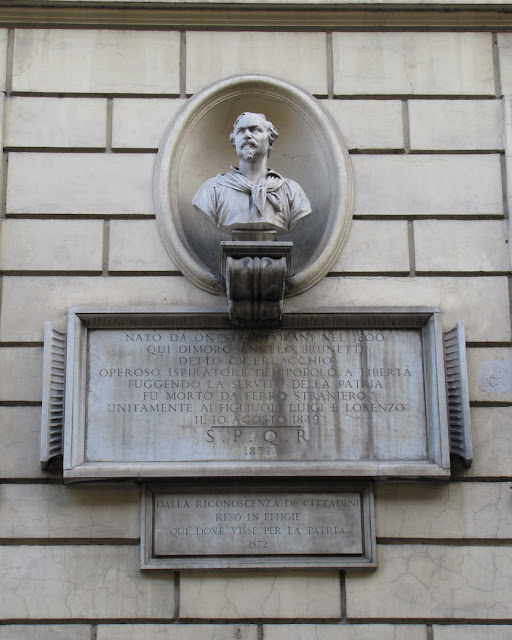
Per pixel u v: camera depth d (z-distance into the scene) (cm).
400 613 673
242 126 714
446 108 777
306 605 674
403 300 735
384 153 767
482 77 783
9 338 716
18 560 675
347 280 736
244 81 767
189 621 669
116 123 762
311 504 690
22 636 662
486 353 727
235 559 677
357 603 675
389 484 696
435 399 698
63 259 733
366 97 779
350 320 715
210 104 769
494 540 688
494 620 673
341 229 739
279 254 661
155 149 760
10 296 725
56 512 684
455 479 699
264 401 704
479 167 765
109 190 748
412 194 757
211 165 784
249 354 712
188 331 716
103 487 689
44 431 680
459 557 684
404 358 716
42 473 691
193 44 783
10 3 772
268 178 718
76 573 674
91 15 780
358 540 684
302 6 783
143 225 742
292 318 712
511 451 705
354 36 787
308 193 780
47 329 702
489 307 736
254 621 671
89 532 681
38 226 739
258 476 681
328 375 711
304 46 785
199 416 699
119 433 694
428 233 750
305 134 780
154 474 676
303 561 677
